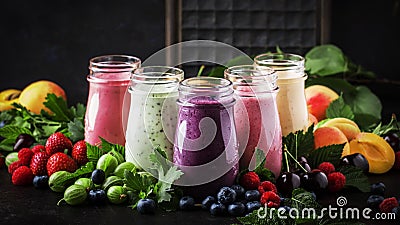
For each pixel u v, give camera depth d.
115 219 1.53
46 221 1.52
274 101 1.67
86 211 1.57
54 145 1.75
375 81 2.56
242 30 2.64
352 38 2.82
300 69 1.77
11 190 1.69
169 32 2.62
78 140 1.88
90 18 2.94
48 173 1.70
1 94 2.24
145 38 2.95
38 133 1.93
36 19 2.95
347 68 2.48
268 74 1.65
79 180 1.62
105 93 1.75
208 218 1.53
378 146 1.81
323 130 1.81
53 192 1.68
